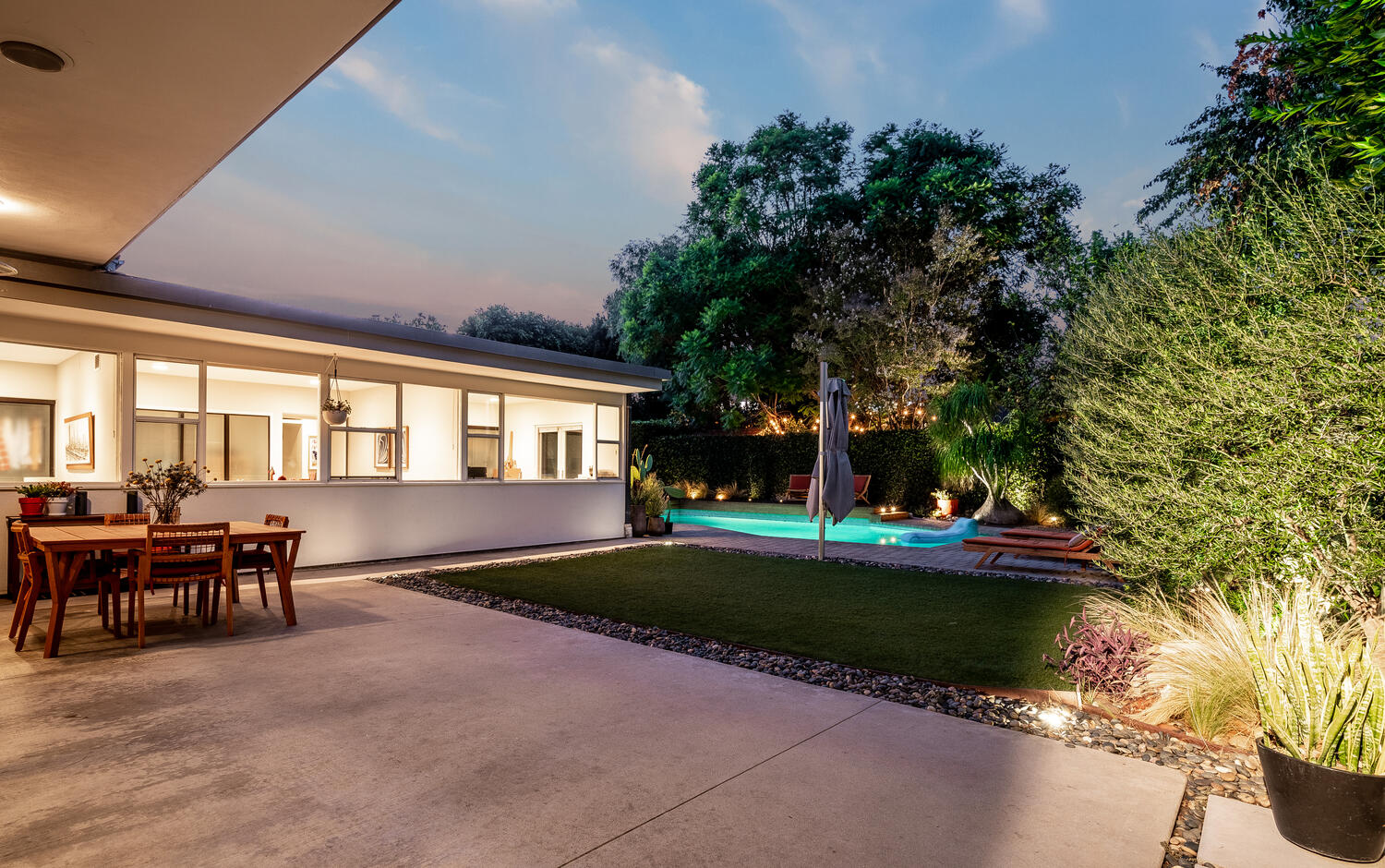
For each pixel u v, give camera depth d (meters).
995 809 2.67
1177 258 6.48
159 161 4.34
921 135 21.14
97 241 5.90
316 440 14.20
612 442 13.63
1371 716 2.45
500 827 2.48
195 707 3.77
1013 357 20.14
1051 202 20.91
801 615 6.28
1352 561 3.78
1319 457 3.90
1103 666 3.98
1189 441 4.87
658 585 7.89
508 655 4.92
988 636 5.49
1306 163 4.71
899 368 17.69
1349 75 4.04
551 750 3.21
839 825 2.53
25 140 4.07
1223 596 4.38
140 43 3.16
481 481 11.08
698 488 21.27
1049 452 14.34
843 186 23.25
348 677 4.37
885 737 3.41
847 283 20.47
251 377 12.36
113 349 7.63
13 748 3.20
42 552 5.16
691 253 22.66
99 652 4.96
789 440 19.34
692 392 23.03
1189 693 3.55
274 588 7.62
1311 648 2.73
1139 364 6.96
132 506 7.62
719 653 5.03
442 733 3.41
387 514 9.92
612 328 32.56
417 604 6.78
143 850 2.31
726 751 3.22
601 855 2.30
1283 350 4.15
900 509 16.80
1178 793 2.83
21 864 2.22
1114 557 5.48
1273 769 2.52
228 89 3.55
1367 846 2.29
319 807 2.63
